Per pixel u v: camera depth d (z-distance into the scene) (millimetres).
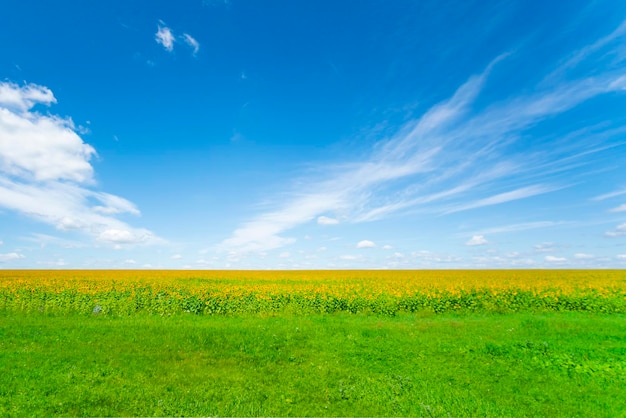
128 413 7160
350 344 12438
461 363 10352
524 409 7449
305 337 13461
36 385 8297
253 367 10000
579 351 11336
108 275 51500
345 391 8297
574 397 8023
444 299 21000
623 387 8555
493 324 16141
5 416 6918
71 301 20234
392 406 7574
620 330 14875
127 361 10242
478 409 7402
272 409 7398
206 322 16672
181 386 8531
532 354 11086
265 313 19188
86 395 7887
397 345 12273
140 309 19609
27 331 13742
